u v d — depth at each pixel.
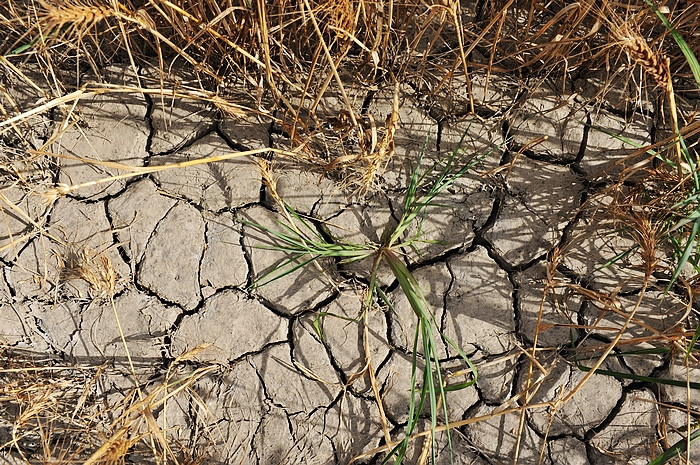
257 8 0.78
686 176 0.82
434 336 0.90
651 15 0.86
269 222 0.91
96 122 0.91
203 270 0.90
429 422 0.89
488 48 0.92
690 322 0.90
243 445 0.89
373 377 0.86
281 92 0.90
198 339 0.90
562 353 0.90
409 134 0.91
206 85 0.91
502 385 0.90
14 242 0.87
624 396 0.90
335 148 0.90
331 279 0.90
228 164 0.91
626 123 0.91
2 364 0.90
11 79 0.91
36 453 0.89
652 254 0.81
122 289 0.90
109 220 0.91
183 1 0.83
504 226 0.91
